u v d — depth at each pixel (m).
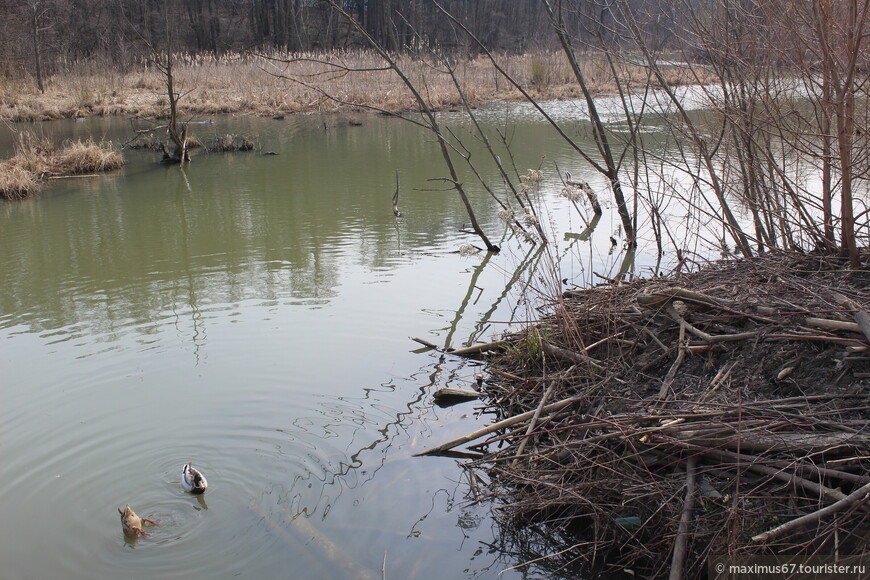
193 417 6.68
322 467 5.97
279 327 8.81
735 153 10.27
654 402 5.45
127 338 8.53
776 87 7.70
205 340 8.45
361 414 6.80
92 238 12.83
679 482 4.80
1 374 7.65
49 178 18.31
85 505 5.51
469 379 7.50
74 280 10.62
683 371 5.75
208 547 5.05
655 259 10.95
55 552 5.02
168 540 5.12
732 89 8.08
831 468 4.37
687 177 14.82
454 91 30.78
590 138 21.03
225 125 26.66
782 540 4.23
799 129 7.45
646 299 6.35
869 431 4.43
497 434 6.38
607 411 5.71
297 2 48.50
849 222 6.08
